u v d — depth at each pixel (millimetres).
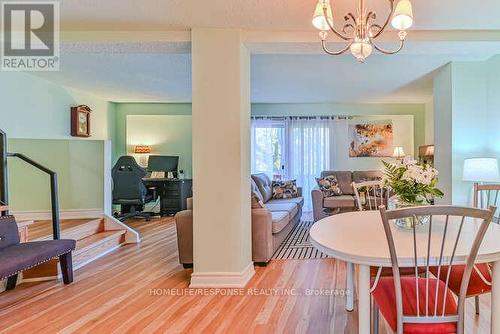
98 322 2295
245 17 2664
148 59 3936
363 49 2031
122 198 5703
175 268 3475
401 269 1986
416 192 1919
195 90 2926
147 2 2408
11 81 4332
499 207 3686
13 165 4344
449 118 4051
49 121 5047
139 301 2643
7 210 3082
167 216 6539
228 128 2918
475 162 3469
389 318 1477
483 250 1441
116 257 3877
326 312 2422
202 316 2375
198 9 2525
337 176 6422
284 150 7148
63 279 3037
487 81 3891
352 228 1911
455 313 1438
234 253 2936
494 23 2736
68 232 3836
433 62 4004
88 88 5516
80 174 4484
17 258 2455
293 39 2938
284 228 4434
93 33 2955
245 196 3059
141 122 7039
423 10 2482
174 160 6836
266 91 5742
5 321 2318
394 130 6906
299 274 3232
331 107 7051
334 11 2512
